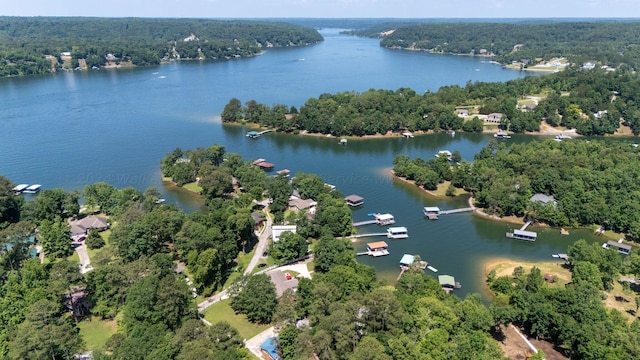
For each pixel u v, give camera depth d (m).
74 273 119.25
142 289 110.38
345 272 121.69
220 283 135.00
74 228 164.62
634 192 180.00
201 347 89.62
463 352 94.81
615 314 112.19
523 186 192.12
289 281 129.12
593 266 130.88
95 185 190.25
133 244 139.38
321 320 102.56
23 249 143.00
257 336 110.75
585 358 99.69
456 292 134.75
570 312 109.06
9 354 97.94
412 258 151.50
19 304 114.62
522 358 104.12
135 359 91.12
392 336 98.62
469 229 177.50
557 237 170.50
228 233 149.38
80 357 101.88
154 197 186.62
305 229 165.38
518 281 131.12
